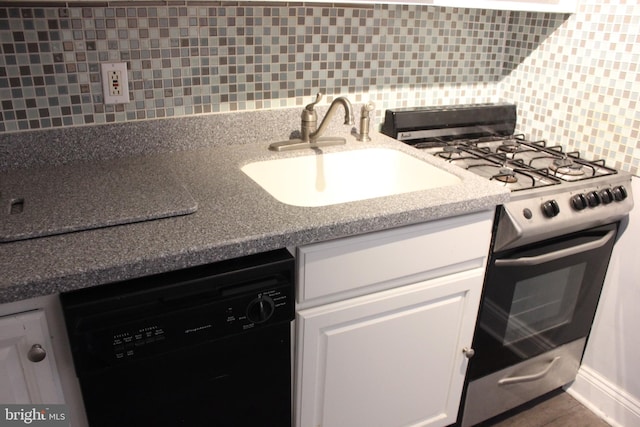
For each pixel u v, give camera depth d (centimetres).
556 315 174
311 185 166
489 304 152
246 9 154
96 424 106
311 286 118
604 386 188
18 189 125
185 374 111
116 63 143
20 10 128
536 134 200
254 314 110
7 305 93
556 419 187
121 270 95
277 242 108
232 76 159
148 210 112
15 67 132
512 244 142
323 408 136
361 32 174
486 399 172
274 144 163
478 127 199
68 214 109
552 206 142
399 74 187
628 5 160
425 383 152
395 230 124
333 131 183
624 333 178
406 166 167
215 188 130
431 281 138
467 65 199
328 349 128
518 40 199
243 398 121
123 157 152
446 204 125
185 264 100
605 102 172
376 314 132
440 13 185
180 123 156
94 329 96
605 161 174
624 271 174
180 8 145
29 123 138
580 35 176
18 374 99
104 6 136
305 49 167
